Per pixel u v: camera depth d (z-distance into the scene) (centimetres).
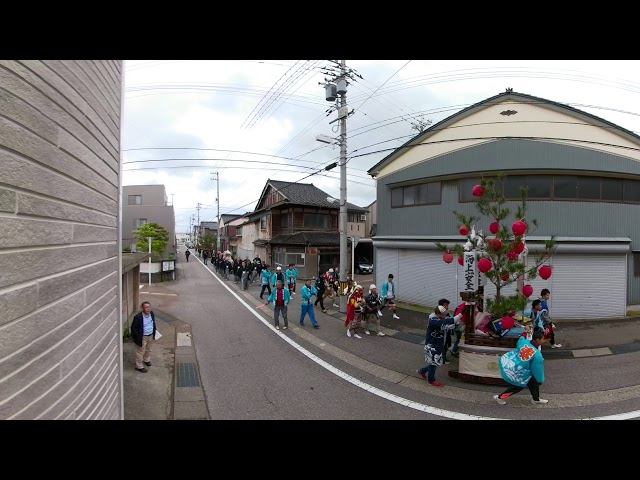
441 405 502
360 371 638
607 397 523
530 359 489
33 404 169
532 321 688
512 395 535
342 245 1207
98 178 279
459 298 1138
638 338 813
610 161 1068
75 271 225
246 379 589
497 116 1120
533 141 1079
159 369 626
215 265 2831
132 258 973
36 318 173
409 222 1318
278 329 945
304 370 638
